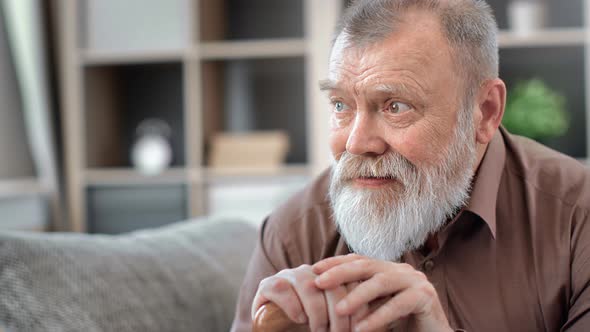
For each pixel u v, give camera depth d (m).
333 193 0.99
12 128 2.82
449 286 1.02
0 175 2.72
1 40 2.77
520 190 1.07
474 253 1.02
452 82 0.94
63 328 1.00
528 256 1.01
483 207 1.01
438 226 1.00
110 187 2.99
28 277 1.02
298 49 2.89
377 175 0.93
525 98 2.77
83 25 3.02
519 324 1.00
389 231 0.94
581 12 3.05
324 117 2.84
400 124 0.92
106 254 1.17
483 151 1.07
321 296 0.59
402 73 0.90
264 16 3.23
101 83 3.17
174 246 1.33
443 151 0.94
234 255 1.44
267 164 2.97
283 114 3.31
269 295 0.59
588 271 0.96
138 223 2.98
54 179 2.91
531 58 3.04
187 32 2.94
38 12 2.82
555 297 0.99
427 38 0.92
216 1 3.19
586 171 1.07
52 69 2.94
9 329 0.99
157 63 3.17
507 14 3.07
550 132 2.75
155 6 2.96
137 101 3.38
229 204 2.95
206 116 3.05
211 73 3.15
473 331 1.00
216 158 2.99
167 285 1.21
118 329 1.06
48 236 1.14
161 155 3.17
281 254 1.13
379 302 0.63
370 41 0.92
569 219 1.01
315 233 1.14
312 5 2.85
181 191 2.96
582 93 3.04
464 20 0.96
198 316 1.22
